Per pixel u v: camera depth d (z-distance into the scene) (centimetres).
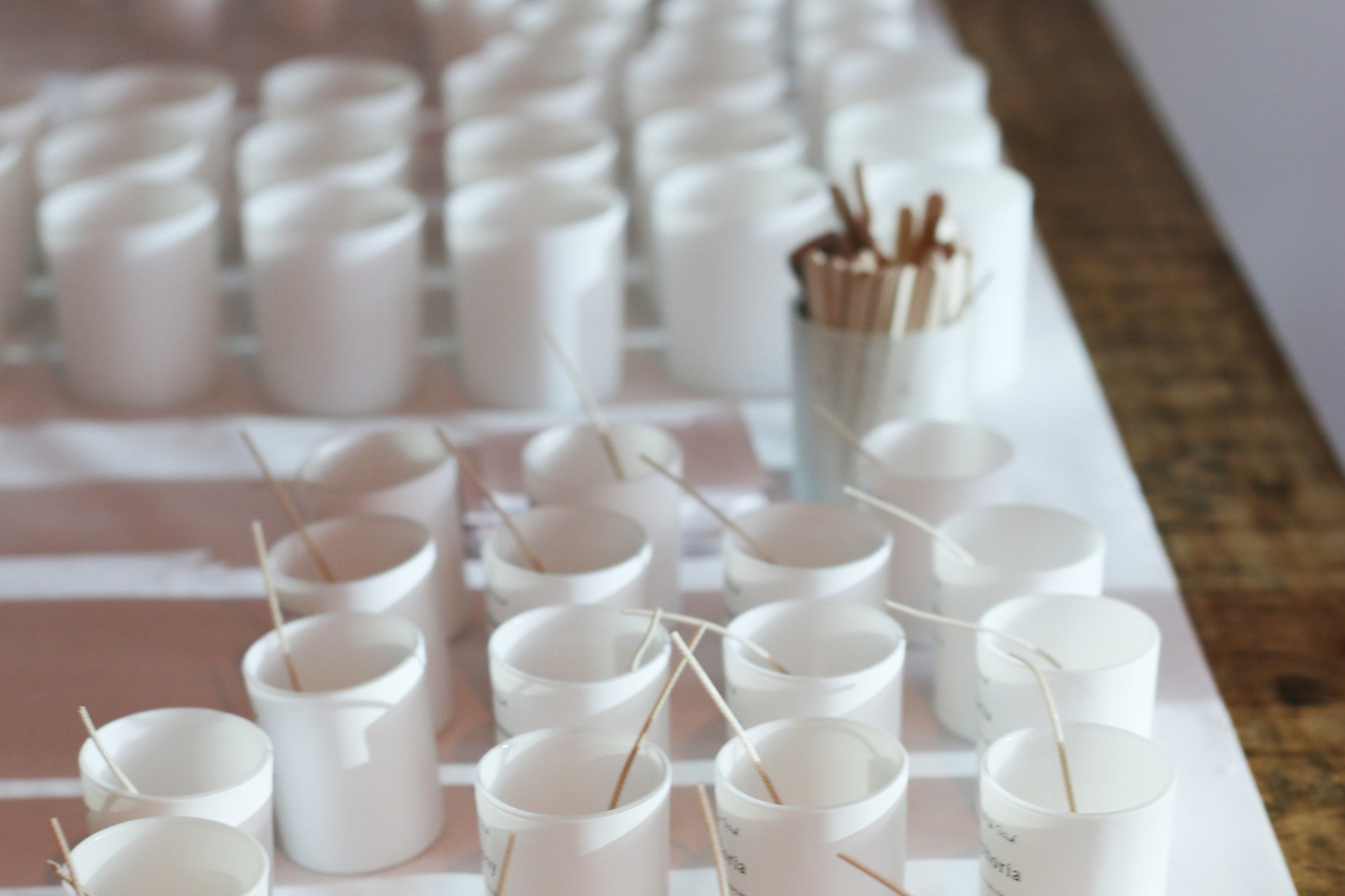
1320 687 69
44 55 150
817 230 93
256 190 101
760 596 65
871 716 58
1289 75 190
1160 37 218
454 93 119
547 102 114
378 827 59
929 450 76
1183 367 98
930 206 79
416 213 95
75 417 96
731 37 130
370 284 92
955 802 63
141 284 93
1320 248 190
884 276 77
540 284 91
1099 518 82
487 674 72
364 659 60
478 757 66
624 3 141
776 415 94
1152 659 58
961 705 66
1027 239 94
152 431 94
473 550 81
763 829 51
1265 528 81
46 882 59
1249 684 70
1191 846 60
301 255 91
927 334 78
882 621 60
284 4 155
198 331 97
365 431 82
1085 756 54
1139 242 114
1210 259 111
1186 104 214
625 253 118
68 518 85
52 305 111
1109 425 91
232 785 54
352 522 68
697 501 80
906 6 140
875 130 108
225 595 78
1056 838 50
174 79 123
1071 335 101
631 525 67
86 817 60
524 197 98
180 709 56
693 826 62
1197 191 121
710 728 67
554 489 71
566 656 61
